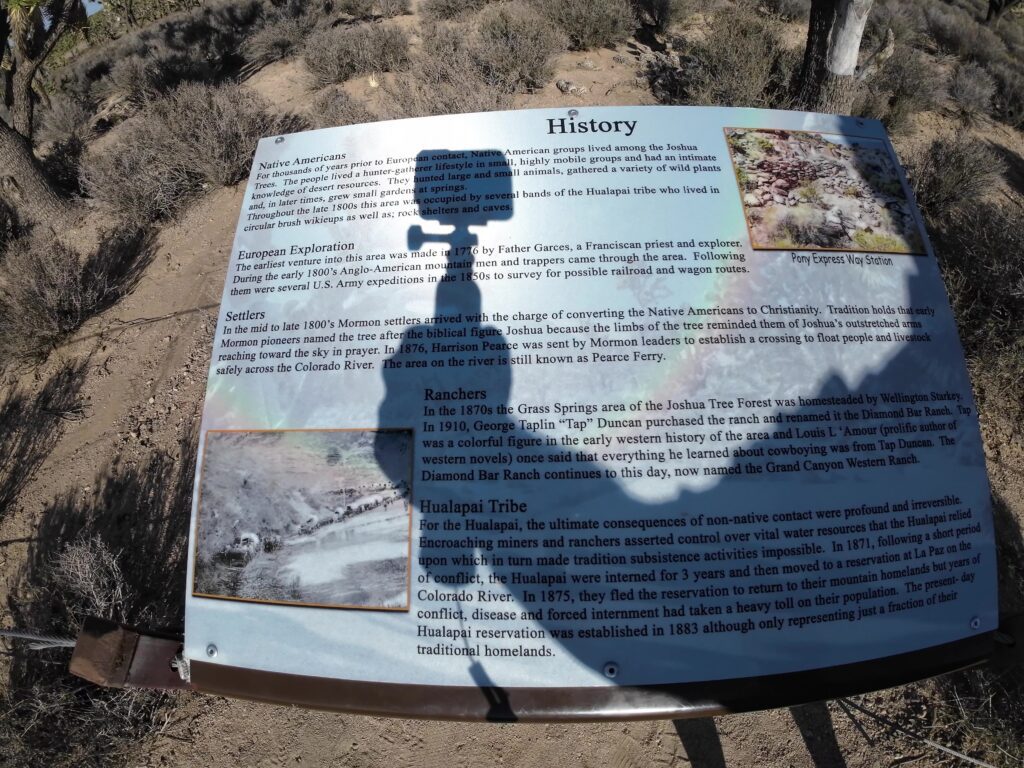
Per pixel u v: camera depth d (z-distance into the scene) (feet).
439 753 8.11
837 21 13.51
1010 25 45.32
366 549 4.83
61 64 46.57
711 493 4.86
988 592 5.00
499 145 6.04
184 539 10.57
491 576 4.74
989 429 10.94
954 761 7.68
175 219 16.80
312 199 6.00
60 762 8.08
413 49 24.48
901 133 19.03
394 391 5.14
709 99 17.51
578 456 4.92
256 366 5.35
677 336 5.21
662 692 4.55
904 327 5.43
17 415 12.90
